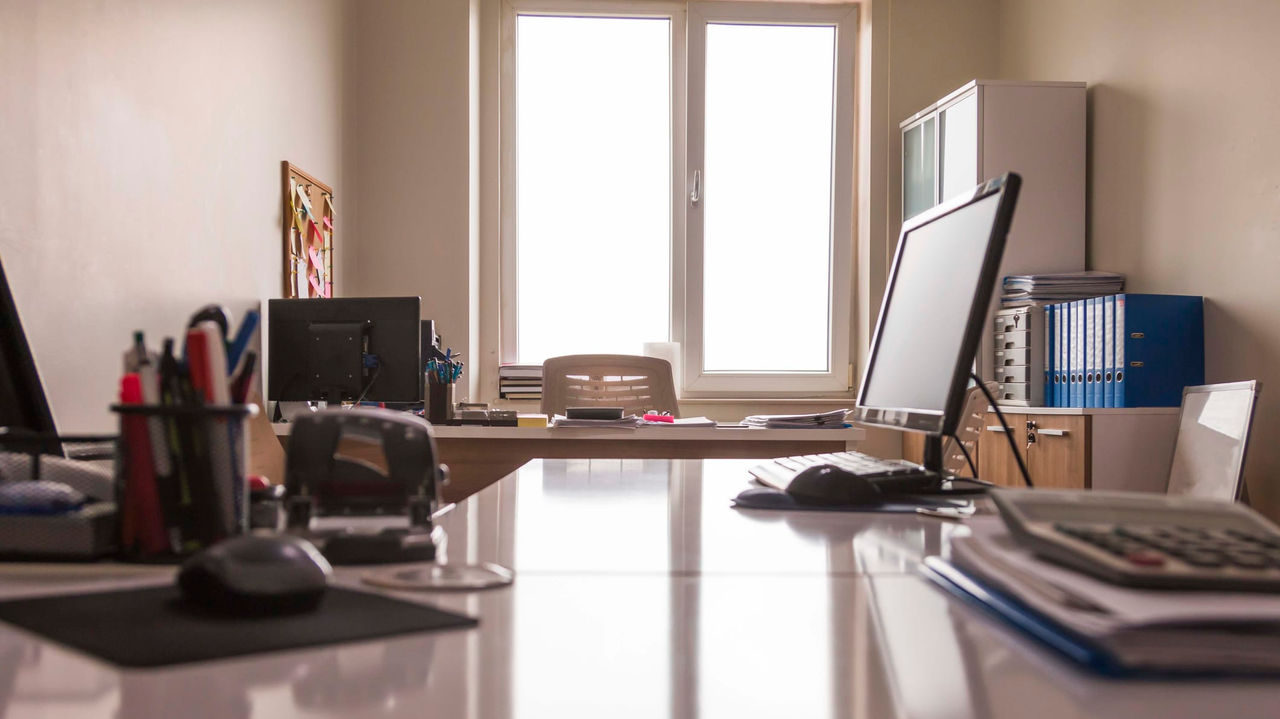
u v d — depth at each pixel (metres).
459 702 0.40
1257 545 0.53
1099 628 0.42
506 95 4.36
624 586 0.65
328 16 3.67
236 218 2.85
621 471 1.60
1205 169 2.99
